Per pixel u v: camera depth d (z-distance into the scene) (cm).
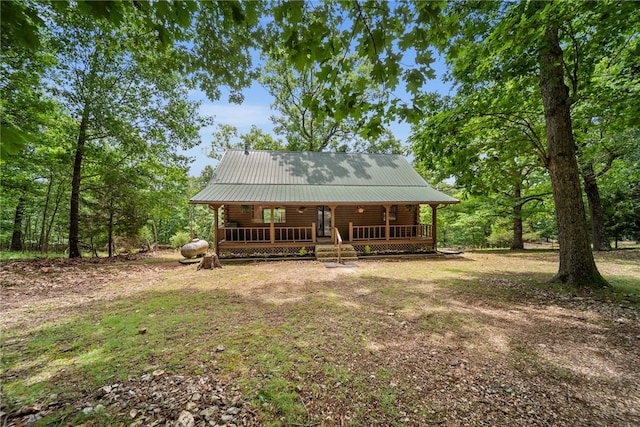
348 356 309
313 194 1188
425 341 349
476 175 810
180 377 265
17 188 1061
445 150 696
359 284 671
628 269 780
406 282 690
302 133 2172
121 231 1214
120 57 981
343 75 263
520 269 854
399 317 435
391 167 1549
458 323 409
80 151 1038
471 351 322
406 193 1274
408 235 1402
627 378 266
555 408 224
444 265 956
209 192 1116
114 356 308
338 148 2333
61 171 1127
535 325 399
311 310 471
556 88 584
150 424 201
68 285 648
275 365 289
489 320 420
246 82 338
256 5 220
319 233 1383
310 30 215
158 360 299
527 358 305
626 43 557
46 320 419
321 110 273
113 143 1153
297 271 855
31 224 1889
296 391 245
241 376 268
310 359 302
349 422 208
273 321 418
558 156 596
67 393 240
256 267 933
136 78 1071
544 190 1294
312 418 212
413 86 241
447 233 2500
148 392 241
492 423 206
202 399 232
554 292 559
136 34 384
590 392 245
